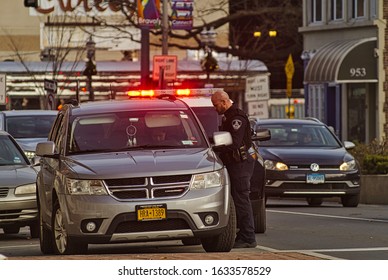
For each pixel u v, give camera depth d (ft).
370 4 246.47
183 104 89.04
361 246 89.56
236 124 88.58
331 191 140.56
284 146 145.48
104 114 87.30
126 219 78.02
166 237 78.74
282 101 364.38
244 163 88.84
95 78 329.31
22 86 325.83
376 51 241.14
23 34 422.41
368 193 156.35
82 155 83.76
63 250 83.05
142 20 240.32
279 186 139.95
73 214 79.05
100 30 412.57
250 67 347.15
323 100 261.65
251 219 89.20
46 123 160.86
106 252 88.53
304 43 275.18
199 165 80.02
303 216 124.67
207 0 416.46
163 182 78.89
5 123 159.94
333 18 262.67
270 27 374.63
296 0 375.66
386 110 242.78
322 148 145.48
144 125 86.28
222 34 431.43
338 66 240.32
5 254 91.61
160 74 220.64
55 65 321.32
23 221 109.29
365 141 248.93
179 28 237.86
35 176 111.14
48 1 418.51
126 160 80.53
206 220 79.20
